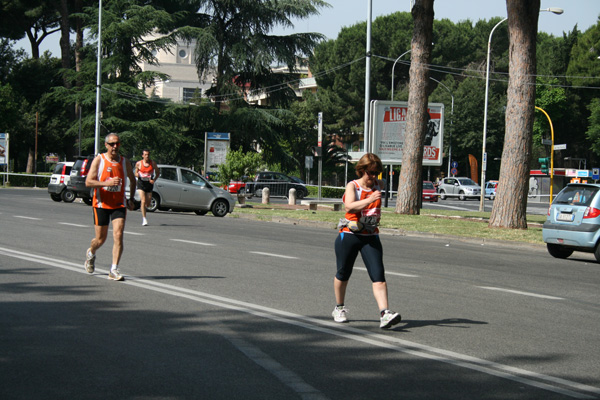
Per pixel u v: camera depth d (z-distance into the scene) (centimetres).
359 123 7562
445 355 614
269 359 584
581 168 7450
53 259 1160
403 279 1088
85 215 2253
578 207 1546
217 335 666
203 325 707
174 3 5219
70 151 6619
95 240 1002
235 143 5050
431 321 764
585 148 7512
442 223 2278
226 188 3288
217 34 4978
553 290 1041
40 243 1385
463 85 7275
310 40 4944
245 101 5006
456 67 7462
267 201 3538
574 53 7062
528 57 2117
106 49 5109
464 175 8006
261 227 2097
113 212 985
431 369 567
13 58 7156
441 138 3241
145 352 596
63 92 5156
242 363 569
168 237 1612
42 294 853
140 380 515
